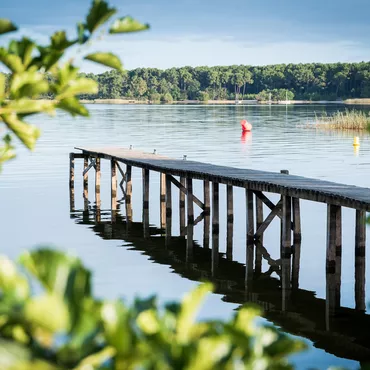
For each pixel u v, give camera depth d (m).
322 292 12.42
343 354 9.20
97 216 19.95
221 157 31.44
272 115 76.25
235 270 14.16
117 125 57.59
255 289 12.75
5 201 21.44
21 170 28.11
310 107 106.06
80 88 1.63
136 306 1.22
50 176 26.66
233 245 16.27
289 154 32.59
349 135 43.81
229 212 16.30
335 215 12.08
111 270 13.73
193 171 16.86
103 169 29.53
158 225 19.00
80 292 1.01
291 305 11.66
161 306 1.23
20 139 1.65
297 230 14.90
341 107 103.38
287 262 13.20
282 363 1.18
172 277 13.38
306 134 45.03
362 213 12.10
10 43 1.53
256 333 1.21
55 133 47.28
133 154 22.69
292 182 14.27
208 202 18.14
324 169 26.86
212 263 14.70
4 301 1.02
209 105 135.75
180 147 36.47
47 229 17.67
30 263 1.01
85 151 24.19
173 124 58.84
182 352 1.07
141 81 165.50
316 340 9.83
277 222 18.89
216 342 1.11
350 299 11.80
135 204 22.06
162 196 20.25
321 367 8.64
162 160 20.56
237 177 15.39
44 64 1.56
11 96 1.57
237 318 1.20
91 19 1.47
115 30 1.48
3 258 1.08
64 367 1.03
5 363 0.96
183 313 1.17
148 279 13.10
